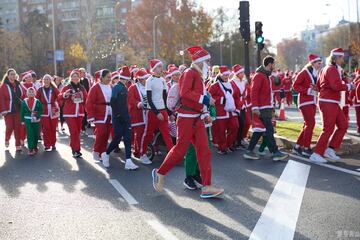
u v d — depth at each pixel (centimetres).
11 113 1155
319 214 563
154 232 515
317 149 892
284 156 920
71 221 561
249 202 626
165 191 700
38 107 1076
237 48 7769
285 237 489
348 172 796
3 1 9769
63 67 5091
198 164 662
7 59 5025
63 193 702
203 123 641
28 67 5125
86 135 1435
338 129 893
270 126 919
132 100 978
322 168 834
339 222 532
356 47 4612
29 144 1079
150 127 919
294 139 1075
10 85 1162
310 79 920
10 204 643
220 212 585
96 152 981
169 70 1116
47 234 516
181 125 636
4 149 1183
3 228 539
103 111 964
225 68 1005
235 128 1035
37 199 668
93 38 4731
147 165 924
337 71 848
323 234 495
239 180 759
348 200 621
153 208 610
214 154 1030
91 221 559
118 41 5044
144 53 5794
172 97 646
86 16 5072
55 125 1159
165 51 5750
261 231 510
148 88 887
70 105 1028
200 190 701
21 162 984
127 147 884
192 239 490
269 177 775
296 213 570
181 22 5675
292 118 1845
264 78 906
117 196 677
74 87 1037
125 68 887
